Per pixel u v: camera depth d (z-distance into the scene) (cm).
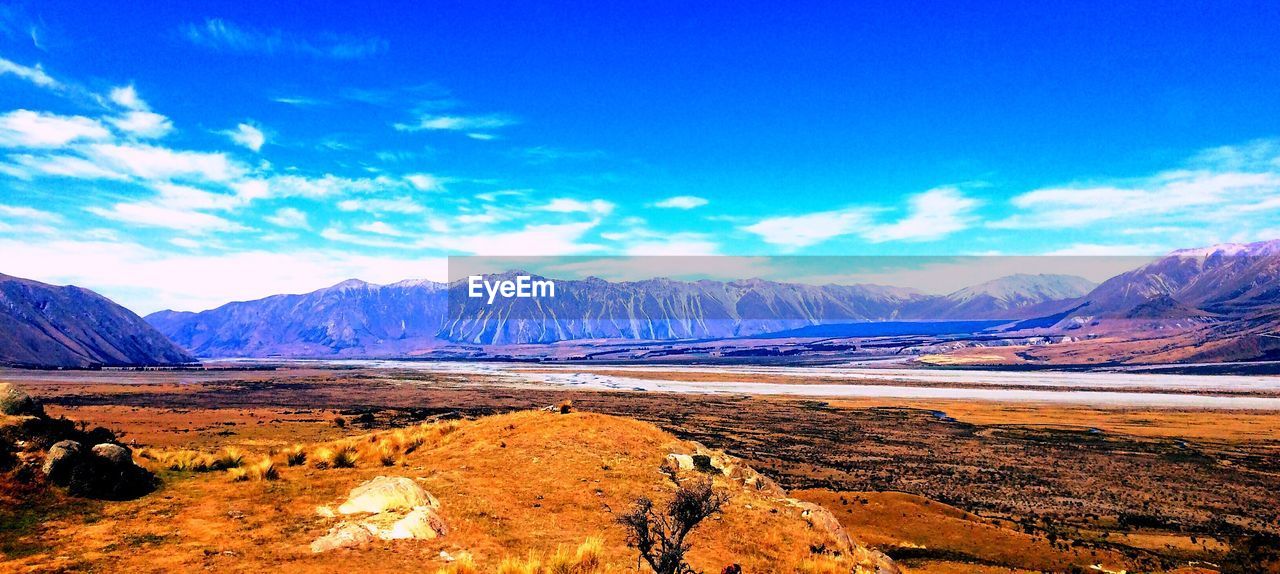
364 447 2978
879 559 2423
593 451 2953
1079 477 7744
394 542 1633
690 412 14488
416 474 2358
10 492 1631
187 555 1424
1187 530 5538
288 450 2652
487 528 1848
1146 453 9412
